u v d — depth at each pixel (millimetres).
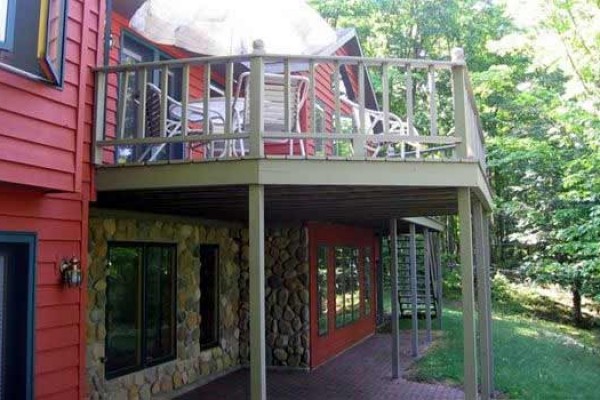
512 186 16531
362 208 7098
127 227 6391
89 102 5066
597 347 13094
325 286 9734
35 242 4340
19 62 3879
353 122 6918
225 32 6395
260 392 4586
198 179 4867
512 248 20594
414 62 5047
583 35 10945
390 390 7605
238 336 8922
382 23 20547
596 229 12312
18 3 3869
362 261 12273
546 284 18266
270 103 6363
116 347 6191
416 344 10000
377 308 14266
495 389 7715
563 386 8102
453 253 21984
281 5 6617
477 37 19688
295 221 8977
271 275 9016
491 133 18359
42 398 4340
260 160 4746
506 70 15664
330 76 11523
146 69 5102
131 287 6488
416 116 18906
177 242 7363
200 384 7672
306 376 8430
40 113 4051
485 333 6633
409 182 4949
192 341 7602
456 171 5020
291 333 8891
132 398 6332
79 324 4738
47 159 4102
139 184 4992
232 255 8859
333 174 4844
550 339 12867
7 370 4223
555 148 14992
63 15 4102
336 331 10242
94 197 5027
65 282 4570
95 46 5203
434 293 14609
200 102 7027
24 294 4262
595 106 11391
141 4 6277
